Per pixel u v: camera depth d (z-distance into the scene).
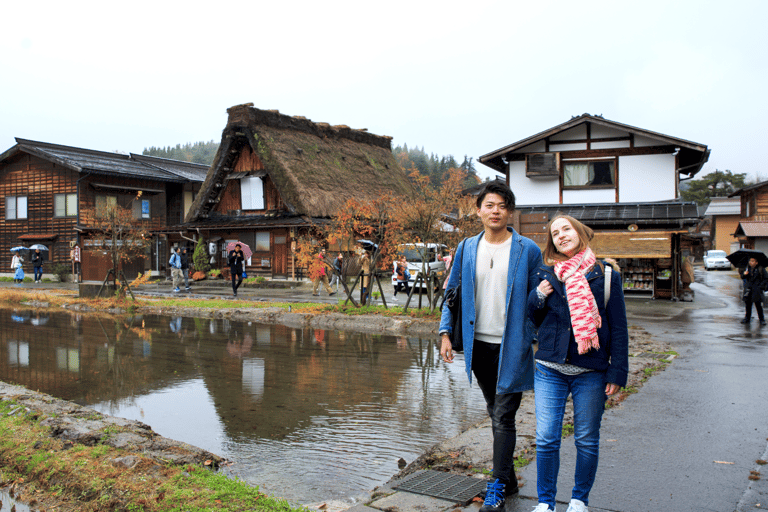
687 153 20.09
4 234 33.03
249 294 21.31
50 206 31.25
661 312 14.91
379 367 8.73
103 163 32.62
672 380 6.75
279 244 26.67
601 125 20.36
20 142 31.23
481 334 3.57
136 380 7.91
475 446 4.61
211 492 3.60
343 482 4.34
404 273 19.62
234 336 11.91
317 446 5.19
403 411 6.32
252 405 6.61
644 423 5.03
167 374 8.27
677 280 18.39
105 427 5.11
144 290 23.41
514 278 3.44
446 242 13.81
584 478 3.10
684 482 3.71
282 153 27.00
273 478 4.43
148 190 32.69
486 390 3.65
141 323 14.13
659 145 19.80
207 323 14.11
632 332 11.05
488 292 3.55
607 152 20.34
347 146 33.22
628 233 18.55
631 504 3.38
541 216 19.52
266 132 27.36
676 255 18.31
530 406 5.74
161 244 32.09
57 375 8.23
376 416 6.12
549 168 20.64
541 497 3.17
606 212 19.66
